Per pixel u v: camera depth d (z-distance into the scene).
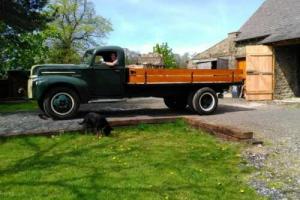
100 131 8.99
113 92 11.52
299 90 18.81
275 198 5.07
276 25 19.48
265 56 17.89
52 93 10.76
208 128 9.37
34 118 11.33
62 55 38.88
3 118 11.54
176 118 10.73
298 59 18.80
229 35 22.83
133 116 11.73
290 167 6.39
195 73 11.94
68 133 9.06
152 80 11.49
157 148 7.82
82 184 5.51
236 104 15.84
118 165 6.50
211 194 5.17
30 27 18.25
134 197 5.02
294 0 20.64
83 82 11.01
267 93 17.95
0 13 17.36
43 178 5.79
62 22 41.19
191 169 6.28
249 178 5.88
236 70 12.62
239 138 8.17
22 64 27.66
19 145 8.02
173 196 5.07
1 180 5.71
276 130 9.34
